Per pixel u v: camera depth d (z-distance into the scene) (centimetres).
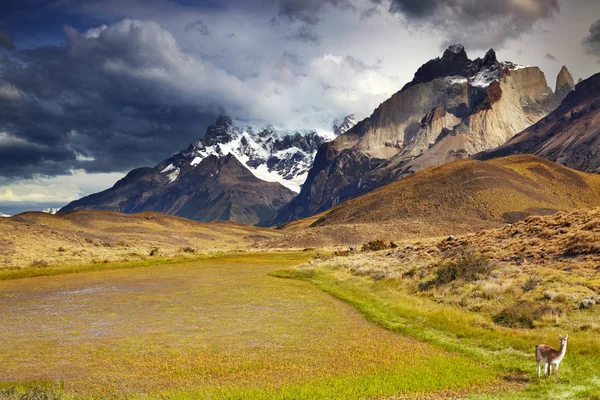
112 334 2147
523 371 1570
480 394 1355
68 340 2030
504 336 1983
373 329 2297
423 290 3091
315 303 3095
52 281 4384
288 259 7569
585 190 18562
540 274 2750
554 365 1568
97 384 1466
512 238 4112
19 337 2083
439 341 2020
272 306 2961
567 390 1341
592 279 2486
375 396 1348
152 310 2792
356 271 4356
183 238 17100
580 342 1795
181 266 6206
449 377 1511
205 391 1375
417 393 1373
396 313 2619
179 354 1814
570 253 3083
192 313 2697
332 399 1309
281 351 1869
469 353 1827
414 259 4416
